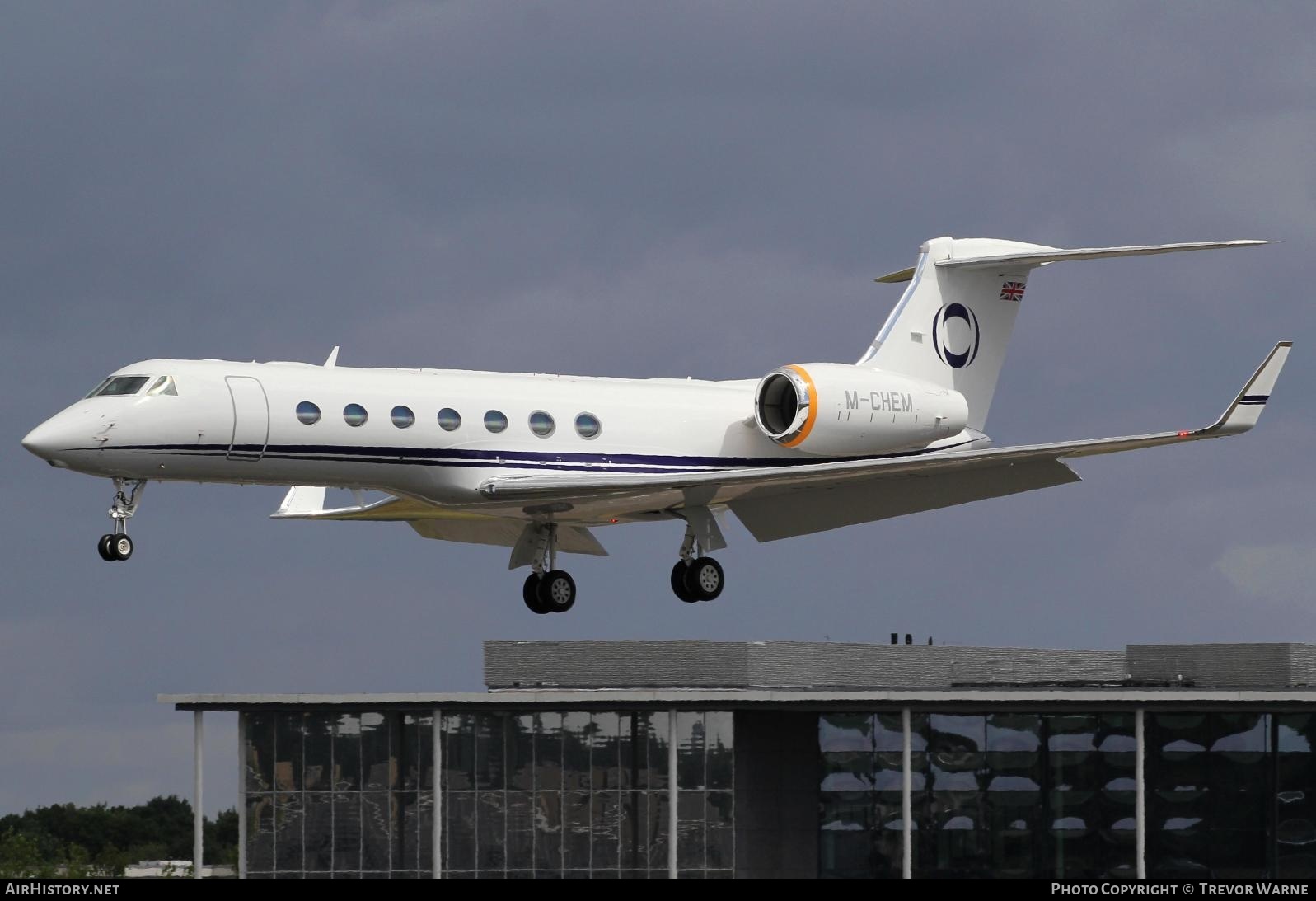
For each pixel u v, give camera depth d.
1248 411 101.06
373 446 103.12
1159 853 115.38
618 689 111.75
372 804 107.62
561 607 116.88
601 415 111.88
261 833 107.38
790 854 111.62
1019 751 115.31
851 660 117.25
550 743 108.56
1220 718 115.75
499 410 107.88
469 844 107.62
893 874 113.06
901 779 113.62
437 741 105.69
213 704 105.94
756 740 111.12
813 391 112.00
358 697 106.38
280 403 100.69
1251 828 115.56
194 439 98.81
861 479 114.56
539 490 106.56
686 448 114.44
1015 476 112.19
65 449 96.62
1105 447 104.62
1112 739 116.06
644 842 108.75
